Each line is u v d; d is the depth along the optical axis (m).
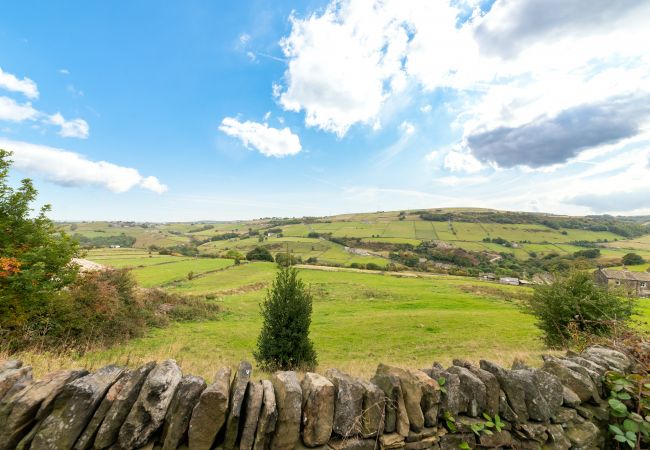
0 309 9.25
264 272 65.44
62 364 6.25
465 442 3.12
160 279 51.34
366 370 8.55
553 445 3.16
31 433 2.40
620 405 2.98
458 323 26.66
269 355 11.95
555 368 3.90
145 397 2.63
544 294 13.32
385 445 2.90
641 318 23.08
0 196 10.70
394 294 46.09
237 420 2.65
